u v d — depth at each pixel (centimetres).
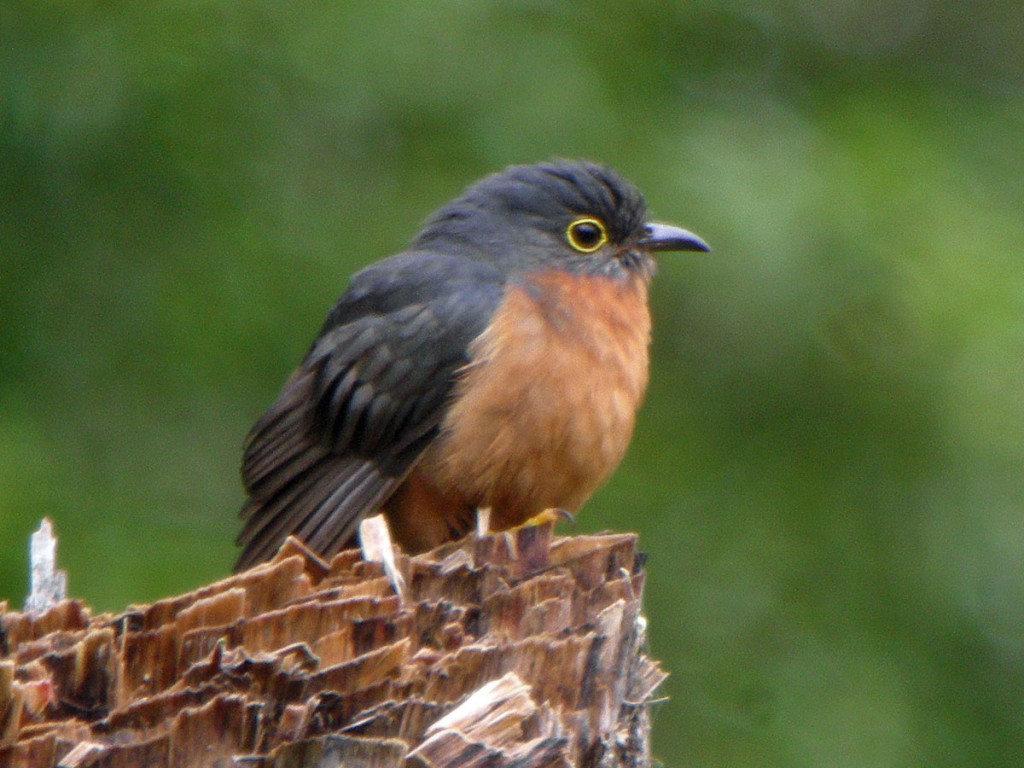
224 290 1304
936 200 1362
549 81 1358
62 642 573
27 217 1321
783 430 1378
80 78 1305
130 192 1324
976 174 1437
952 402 1311
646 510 1353
